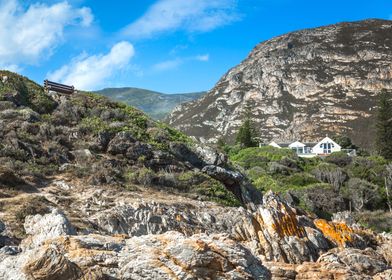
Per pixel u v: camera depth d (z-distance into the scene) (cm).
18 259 942
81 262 945
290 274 1274
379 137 7506
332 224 1875
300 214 1905
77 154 2573
